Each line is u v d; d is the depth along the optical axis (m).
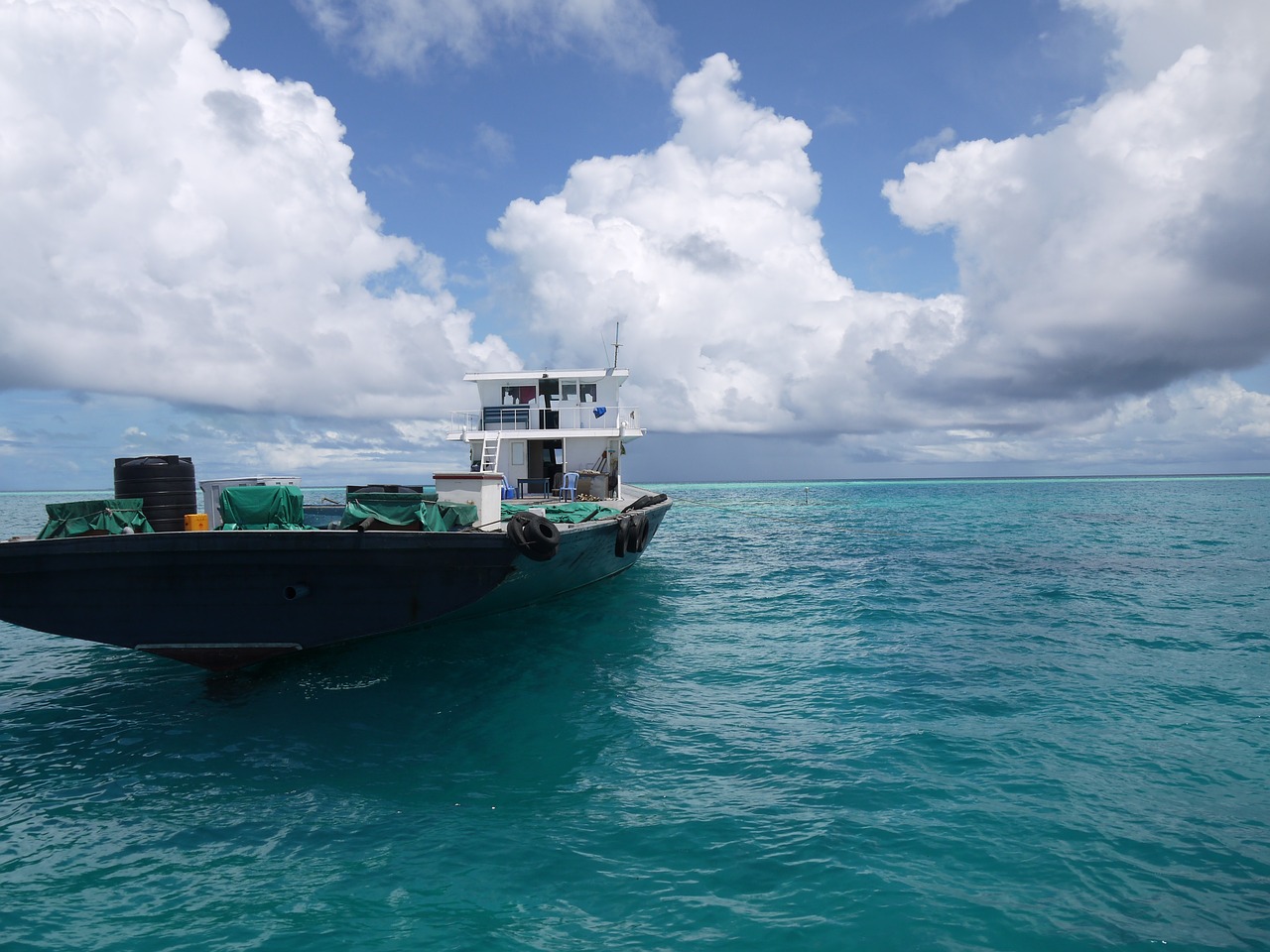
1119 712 6.99
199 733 6.85
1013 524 35.84
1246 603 13.30
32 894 4.17
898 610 12.76
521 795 5.34
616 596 14.33
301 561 7.70
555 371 19.38
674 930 3.67
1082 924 3.67
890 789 5.27
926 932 3.61
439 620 9.16
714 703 7.48
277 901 4.04
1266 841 4.48
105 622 7.82
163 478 8.07
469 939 3.64
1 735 7.07
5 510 76.19
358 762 6.07
